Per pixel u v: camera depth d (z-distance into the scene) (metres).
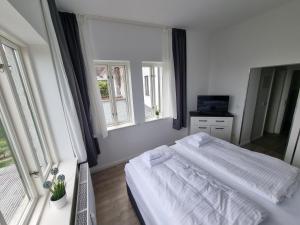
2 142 1.03
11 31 1.17
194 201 1.16
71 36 2.17
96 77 2.47
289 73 3.62
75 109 1.97
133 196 1.77
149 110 3.54
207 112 3.68
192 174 1.49
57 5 2.00
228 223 0.98
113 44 2.59
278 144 3.53
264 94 3.64
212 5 2.28
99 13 2.27
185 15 2.56
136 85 2.96
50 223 1.11
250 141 3.73
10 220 1.01
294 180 1.39
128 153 3.15
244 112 3.31
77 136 1.92
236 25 3.12
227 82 3.54
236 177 1.49
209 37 3.71
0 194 0.96
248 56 3.02
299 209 1.17
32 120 1.53
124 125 3.02
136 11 2.29
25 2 1.04
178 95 3.38
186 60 3.41
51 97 1.71
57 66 1.72
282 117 3.96
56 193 1.26
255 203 1.21
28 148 1.22
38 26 1.33
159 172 1.56
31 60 1.56
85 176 1.76
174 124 3.57
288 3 2.31
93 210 1.60
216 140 2.38
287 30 2.39
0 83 1.05
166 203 1.19
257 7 2.42
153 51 3.01
